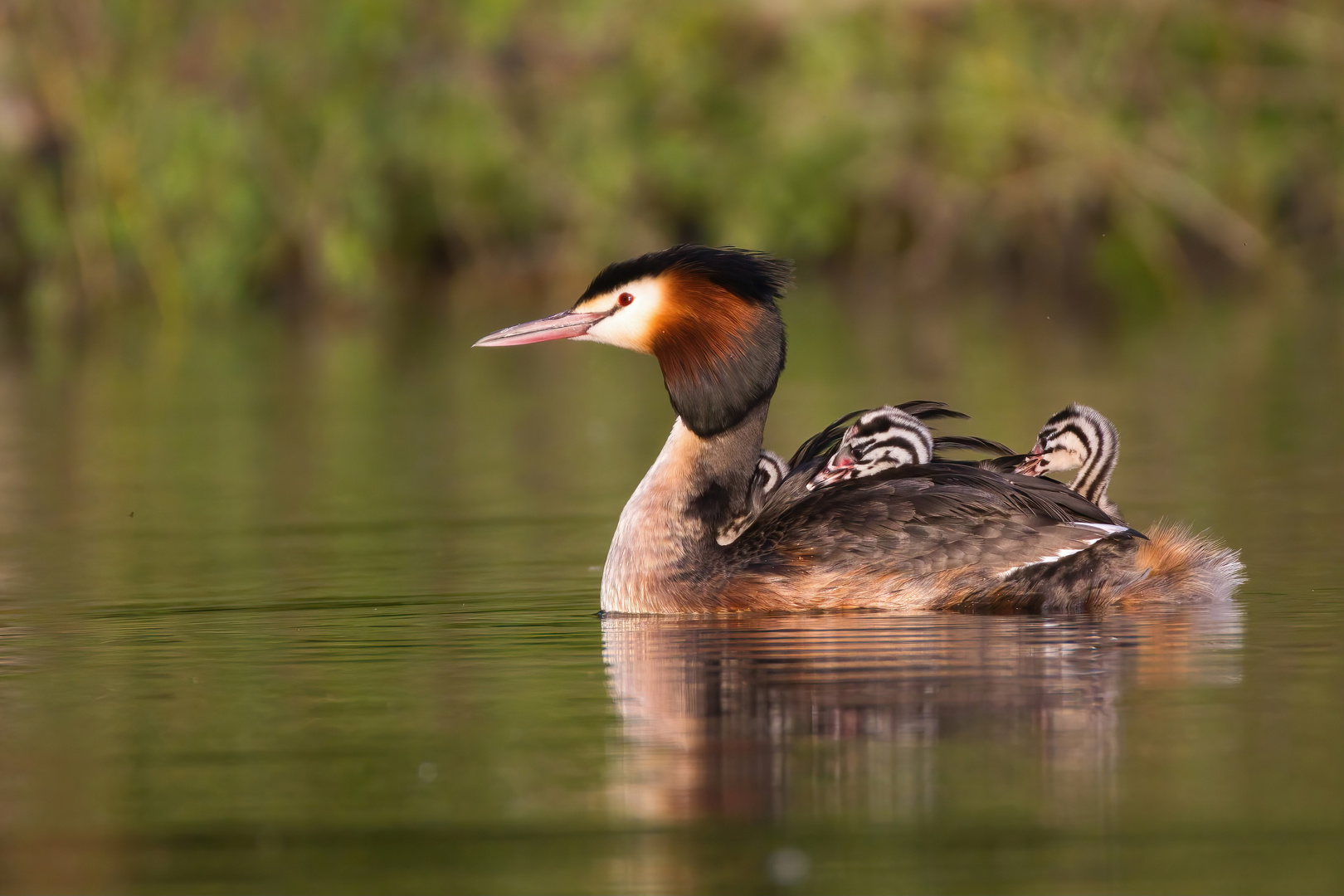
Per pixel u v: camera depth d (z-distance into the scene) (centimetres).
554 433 1934
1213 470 1557
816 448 1142
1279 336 2620
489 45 3366
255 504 1512
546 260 3525
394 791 669
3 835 632
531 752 713
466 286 3550
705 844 608
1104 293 3338
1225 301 3141
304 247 3397
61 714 793
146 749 733
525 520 1403
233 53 3303
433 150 3347
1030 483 1020
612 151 3394
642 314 1062
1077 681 802
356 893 575
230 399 2270
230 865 600
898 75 3419
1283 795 642
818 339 2780
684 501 1039
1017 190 3403
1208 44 3412
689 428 1059
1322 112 3409
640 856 599
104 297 3353
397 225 3500
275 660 900
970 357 2483
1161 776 664
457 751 718
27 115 3312
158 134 3262
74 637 971
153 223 3319
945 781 663
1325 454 1627
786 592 1002
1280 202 3512
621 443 1845
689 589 1016
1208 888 566
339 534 1348
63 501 1546
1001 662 844
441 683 838
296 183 3353
